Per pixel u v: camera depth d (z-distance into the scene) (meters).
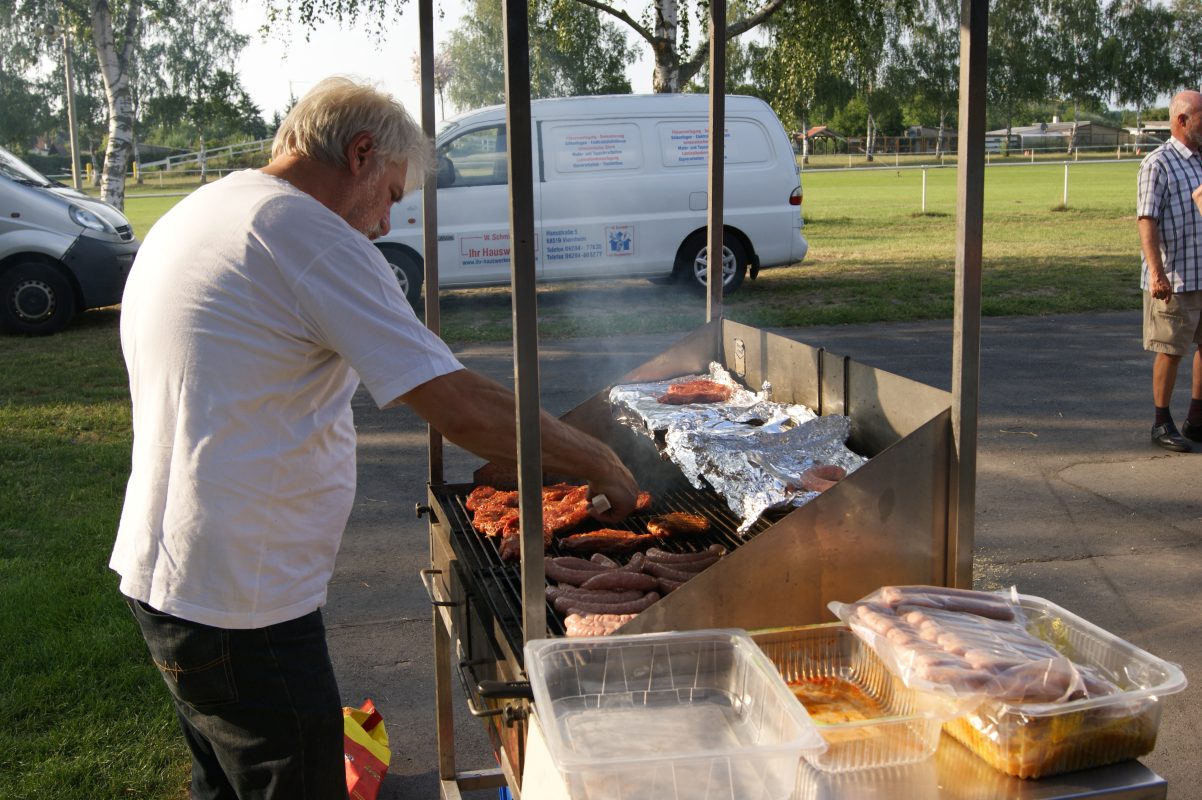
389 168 1.88
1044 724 1.47
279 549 1.81
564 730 1.54
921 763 1.54
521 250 1.55
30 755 3.02
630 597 2.07
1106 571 4.34
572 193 10.94
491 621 2.01
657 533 2.50
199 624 1.78
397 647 3.84
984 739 1.54
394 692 3.52
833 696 1.71
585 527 2.71
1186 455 5.95
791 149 11.61
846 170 46.12
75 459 6.11
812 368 2.70
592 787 1.38
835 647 1.78
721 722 1.62
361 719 3.04
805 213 23.97
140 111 39.69
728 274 11.70
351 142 1.82
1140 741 1.52
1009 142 59.84
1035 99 53.62
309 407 1.81
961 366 1.77
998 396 7.47
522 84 1.50
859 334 9.98
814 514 1.79
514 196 1.53
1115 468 5.75
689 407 2.89
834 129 77.38
